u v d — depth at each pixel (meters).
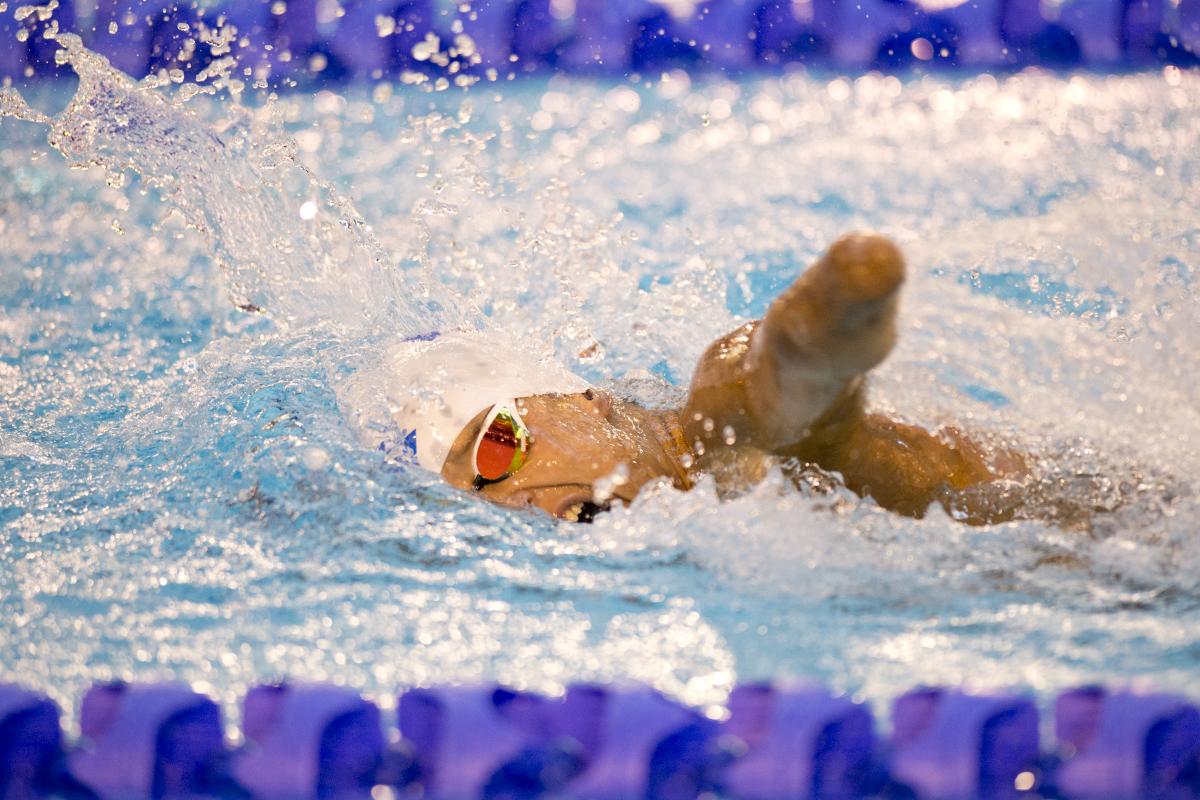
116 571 6.73
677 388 8.20
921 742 5.27
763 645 5.77
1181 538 6.47
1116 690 5.33
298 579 6.54
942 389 7.84
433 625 6.04
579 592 6.29
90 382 9.84
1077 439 7.45
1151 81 17.55
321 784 5.39
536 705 5.44
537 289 10.34
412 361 7.68
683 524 6.60
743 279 11.98
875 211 13.72
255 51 17.78
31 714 5.53
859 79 18.70
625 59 19.31
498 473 6.95
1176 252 10.40
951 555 6.42
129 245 13.16
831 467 6.38
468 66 18.88
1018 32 18.73
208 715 5.50
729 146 16.42
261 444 7.74
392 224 13.42
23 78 17.00
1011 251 11.00
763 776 5.26
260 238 9.27
